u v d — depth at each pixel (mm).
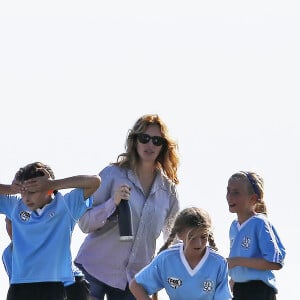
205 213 18234
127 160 21031
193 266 18469
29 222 18609
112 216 20625
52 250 18562
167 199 21250
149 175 21156
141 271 18734
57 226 18656
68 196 18766
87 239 20906
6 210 18953
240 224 21609
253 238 21328
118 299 20844
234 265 21141
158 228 21094
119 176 21000
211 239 18844
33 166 18609
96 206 20672
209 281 18500
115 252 20734
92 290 20734
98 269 20750
